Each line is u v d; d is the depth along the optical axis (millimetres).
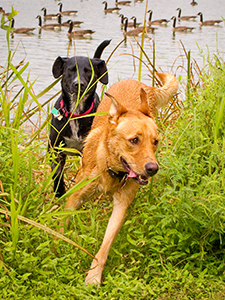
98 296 3285
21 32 16641
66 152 5125
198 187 3889
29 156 3953
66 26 19406
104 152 3844
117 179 3885
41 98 8594
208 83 5445
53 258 3586
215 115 4598
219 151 4051
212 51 13602
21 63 5074
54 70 5156
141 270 3635
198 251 3930
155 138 3625
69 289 3223
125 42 15188
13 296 3105
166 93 5301
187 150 4379
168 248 3785
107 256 3820
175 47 14469
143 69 10781
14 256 3346
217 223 3727
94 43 15062
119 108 3684
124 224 3949
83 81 4895
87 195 4055
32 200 3902
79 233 4121
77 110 4984
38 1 30438
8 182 3920
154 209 4105
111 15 26172
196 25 22812
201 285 3471
